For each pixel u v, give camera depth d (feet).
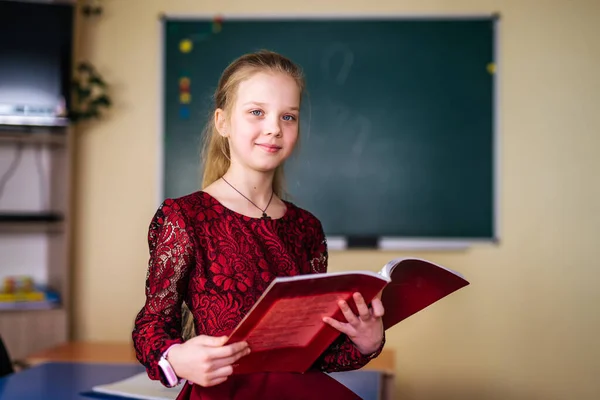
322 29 11.82
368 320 3.86
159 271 3.91
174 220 3.95
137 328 3.86
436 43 11.76
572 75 11.71
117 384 6.13
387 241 11.74
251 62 4.17
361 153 11.80
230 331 3.85
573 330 11.64
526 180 11.71
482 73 11.73
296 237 4.35
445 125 11.76
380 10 11.80
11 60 10.93
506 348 11.66
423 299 4.17
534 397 11.65
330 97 11.81
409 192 11.76
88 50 11.96
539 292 11.66
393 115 11.79
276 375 3.94
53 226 11.32
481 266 11.71
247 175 4.22
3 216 10.72
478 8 11.76
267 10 11.87
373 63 11.80
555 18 11.71
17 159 12.00
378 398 5.60
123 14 11.98
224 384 3.83
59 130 11.18
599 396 11.58
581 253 11.64
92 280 11.96
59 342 10.90
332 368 4.25
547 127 11.72
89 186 11.97
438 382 11.71
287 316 3.52
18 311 10.78
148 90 11.96
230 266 3.95
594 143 11.67
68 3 11.11
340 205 11.79
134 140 11.94
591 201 11.66
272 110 4.04
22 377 6.70
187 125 11.89
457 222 11.73
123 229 11.95
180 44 11.91
